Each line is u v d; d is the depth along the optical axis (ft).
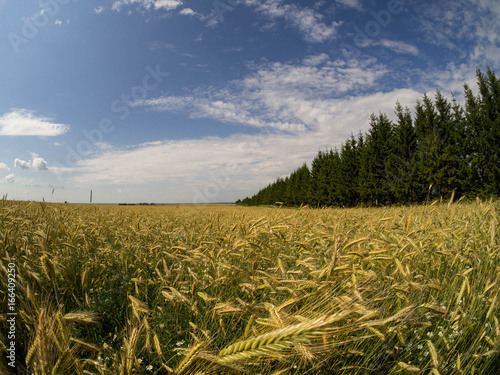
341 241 7.54
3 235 10.29
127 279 10.25
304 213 17.35
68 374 4.81
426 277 8.58
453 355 6.84
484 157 66.59
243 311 6.84
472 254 10.12
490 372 6.62
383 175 93.20
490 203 15.90
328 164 129.39
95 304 8.29
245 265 10.58
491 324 7.24
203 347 4.52
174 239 15.40
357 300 5.77
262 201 239.91
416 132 86.74
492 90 68.13
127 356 5.04
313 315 5.20
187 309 8.64
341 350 6.50
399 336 6.25
